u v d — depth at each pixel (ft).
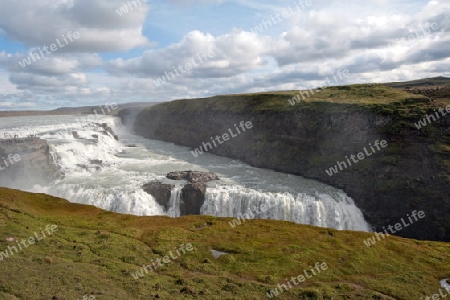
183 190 217.36
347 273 97.86
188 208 216.33
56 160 268.62
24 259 85.40
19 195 158.20
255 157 326.65
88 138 363.15
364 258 107.45
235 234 126.21
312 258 106.32
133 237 118.01
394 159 244.01
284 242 119.44
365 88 359.66
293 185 252.42
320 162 278.67
